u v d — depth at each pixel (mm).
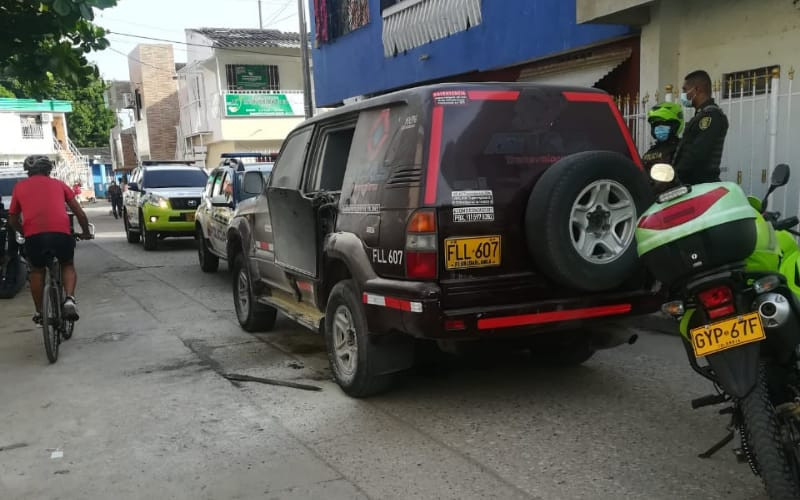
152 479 3811
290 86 30984
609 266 4238
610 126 4793
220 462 4008
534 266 4383
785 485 2740
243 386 5445
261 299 6914
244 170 10344
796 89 7219
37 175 6539
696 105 5859
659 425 4301
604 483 3553
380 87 15211
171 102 39844
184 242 17734
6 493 3695
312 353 6406
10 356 6652
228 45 29125
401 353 4773
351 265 4699
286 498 3529
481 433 4289
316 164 5867
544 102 4570
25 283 11148
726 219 2893
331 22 16781
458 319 4105
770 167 7066
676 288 3127
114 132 52000
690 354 3254
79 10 7945
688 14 8406
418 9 13367
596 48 9891
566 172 4105
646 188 4316
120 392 5398
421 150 4258
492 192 4281
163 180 16422
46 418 4855
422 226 4137
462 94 4391
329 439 4297
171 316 8352
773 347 2977
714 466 3699
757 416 2840
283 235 5984
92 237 6938
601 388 5039
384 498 3494
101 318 8352
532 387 5121
